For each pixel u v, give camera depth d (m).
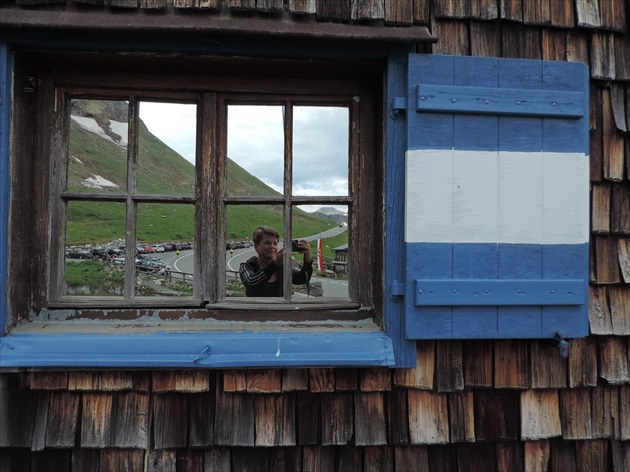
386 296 1.47
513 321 1.46
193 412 1.48
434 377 1.52
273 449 1.51
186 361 1.37
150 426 1.47
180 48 1.41
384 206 1.49
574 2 1.58
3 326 1.35
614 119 1.61
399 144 1.47
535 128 1.48
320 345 1.42
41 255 1.48
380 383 1.50
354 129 1.59
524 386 1.55
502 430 1.55
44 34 1.37
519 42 1.57
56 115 1.50
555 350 1.57
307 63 1.50
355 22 1.47
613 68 1.61
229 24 1.39
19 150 1.43
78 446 1.45
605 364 1.60
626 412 1.61
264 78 1.56
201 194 1.53
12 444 1.43
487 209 1.45
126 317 1.50
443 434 1.53
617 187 1.62
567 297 1.46
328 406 1.51
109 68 1.51
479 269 1.45
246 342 1.40
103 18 1.37
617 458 1.61
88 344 1.36
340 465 1.52
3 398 1.44
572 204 1.48
